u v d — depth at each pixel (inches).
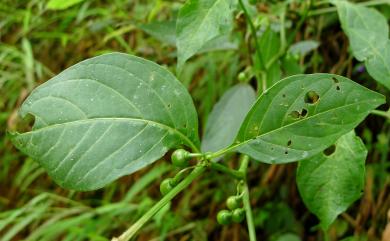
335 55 25.4
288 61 20.1
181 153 11.1
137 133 10.9
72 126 10.6
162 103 11.2
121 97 10.9
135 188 27.2
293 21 22.6
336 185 13.6
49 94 10.7
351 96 10.7
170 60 27.1
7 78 35.4
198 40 12.0
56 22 37.2
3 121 35.5
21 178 31.9
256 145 11.2
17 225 25.9
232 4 12.2
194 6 12.2
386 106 23.5
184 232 28.4
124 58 11.1
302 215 26.3
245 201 12.5
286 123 11.0
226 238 27.0
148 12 27.2
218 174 28.7
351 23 16.5
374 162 25.0
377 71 14.9
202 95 30.2
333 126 10.8
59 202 32.1
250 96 17.5
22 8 39.0
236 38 20.5
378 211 22.7
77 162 10.6
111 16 29.6
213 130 17.0
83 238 27.3
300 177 13.8
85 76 10.9
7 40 37.8
